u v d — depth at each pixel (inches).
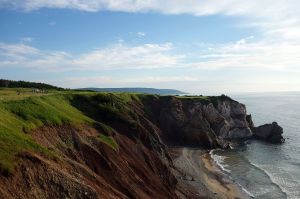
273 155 3870.6
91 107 2571.4
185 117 4510.3
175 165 3056.1
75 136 1841.8
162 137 4146.2
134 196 1692.9
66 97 2527.1
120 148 2161.7
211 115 4889.3
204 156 3649.1
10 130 1396.4
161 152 2677.2
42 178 1221.1
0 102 1718.8
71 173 1406.3
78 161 1680.6
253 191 2561.5
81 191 1284.4
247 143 4655.5
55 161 1395.2
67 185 1267.2
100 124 2209.6
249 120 5492.1
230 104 5236.2
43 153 1373.0
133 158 2174.0
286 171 3164.4
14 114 1664.6
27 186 1157.1
